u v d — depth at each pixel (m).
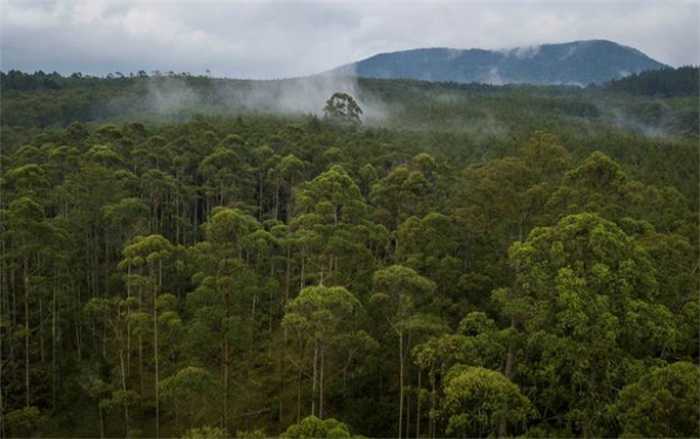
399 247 42.62
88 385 41.97
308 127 100.81
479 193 38.41
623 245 25.56
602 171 37.22
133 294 47.62
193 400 34.09
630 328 23.88
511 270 38.53
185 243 66.94
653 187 52.00
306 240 40.81
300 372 38.38
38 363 44.56
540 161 42.22
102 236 60.03
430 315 32.66
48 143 71.38
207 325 35.19
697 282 33.72
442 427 36.41
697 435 19.78
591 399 25.02
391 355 38.81
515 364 29.97
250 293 37.84
